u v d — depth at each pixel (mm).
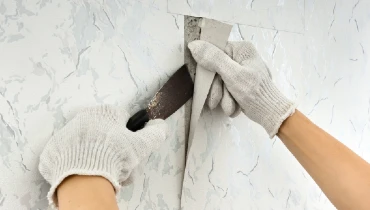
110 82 724
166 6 794
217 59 791
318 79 1084
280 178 976
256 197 929
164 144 790
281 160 982
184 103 802
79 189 555
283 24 994
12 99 620
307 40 1054
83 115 645
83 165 569
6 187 611
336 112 1138
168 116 775
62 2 670
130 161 631
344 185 741
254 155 931
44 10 652
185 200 814
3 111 612
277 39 981
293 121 820
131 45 750
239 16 905
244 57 835
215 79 819
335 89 1134
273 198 960
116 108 685
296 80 1026
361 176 734
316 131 804
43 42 650
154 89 782
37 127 643
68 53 676
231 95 821
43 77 650
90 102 699
